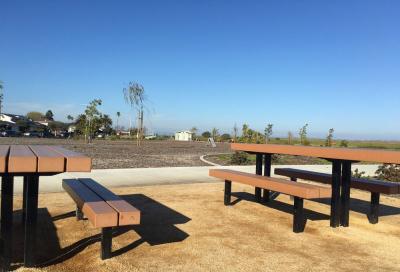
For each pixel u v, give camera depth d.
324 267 4.38
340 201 6.25
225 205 7.42
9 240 4.03
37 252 4.57
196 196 8.24
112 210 4.14
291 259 4.60
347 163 6.12
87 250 4.65
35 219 4.12
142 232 5.46
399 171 12.05
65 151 4.62
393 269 4.40
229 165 16.12
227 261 4.45
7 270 4.00
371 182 6.68
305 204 7.86
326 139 30.09
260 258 4.59
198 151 26.59
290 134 35.31
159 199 7.83
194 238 5.27
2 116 82.12
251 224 6.11
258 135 31.92
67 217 6.15
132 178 10.77
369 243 5.36
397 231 6.04
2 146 5.37
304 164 17.88
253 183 6.56
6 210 4.01
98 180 10.20
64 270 4.05
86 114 37.81
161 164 15.59
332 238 5.52
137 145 34.09
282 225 6.10
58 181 9.67
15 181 9.71
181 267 4.22
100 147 28.22
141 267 4.18
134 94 37.50
